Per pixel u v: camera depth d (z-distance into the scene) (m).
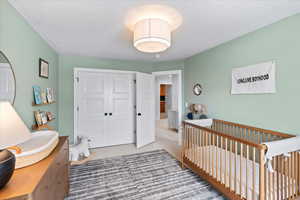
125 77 3.81
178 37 2.27
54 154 1.27
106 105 3.62
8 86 1.33
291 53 1.65
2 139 0.82
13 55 1.43
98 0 1.35
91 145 3.47
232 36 2.25
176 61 3.78
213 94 2.80
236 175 1.61
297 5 1.45
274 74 1.82
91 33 2.09
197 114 3.23
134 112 3.93
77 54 3.15
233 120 2.40
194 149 2.19
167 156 2.94
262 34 1.94
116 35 2.16
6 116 0.89
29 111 1.77
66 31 2.01
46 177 1.03
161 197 1.73
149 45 1.70
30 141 1.38
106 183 2.01
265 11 1.56
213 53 2.77
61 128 3.19
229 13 1.59
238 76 2.28
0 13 1.24
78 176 2.18
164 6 1.45
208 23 1.82
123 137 3.81
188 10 1.52
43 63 2.21
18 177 0.91
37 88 1.99
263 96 1.95
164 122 6.90
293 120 1.65
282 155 1.44
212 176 1.82
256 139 2.05
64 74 3.19
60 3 1.39
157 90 7.44
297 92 1.61
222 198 1.71
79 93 3.35
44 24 1.81
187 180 2.08
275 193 1.36
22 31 1.61
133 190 1.86
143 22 1.58
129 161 2.70
